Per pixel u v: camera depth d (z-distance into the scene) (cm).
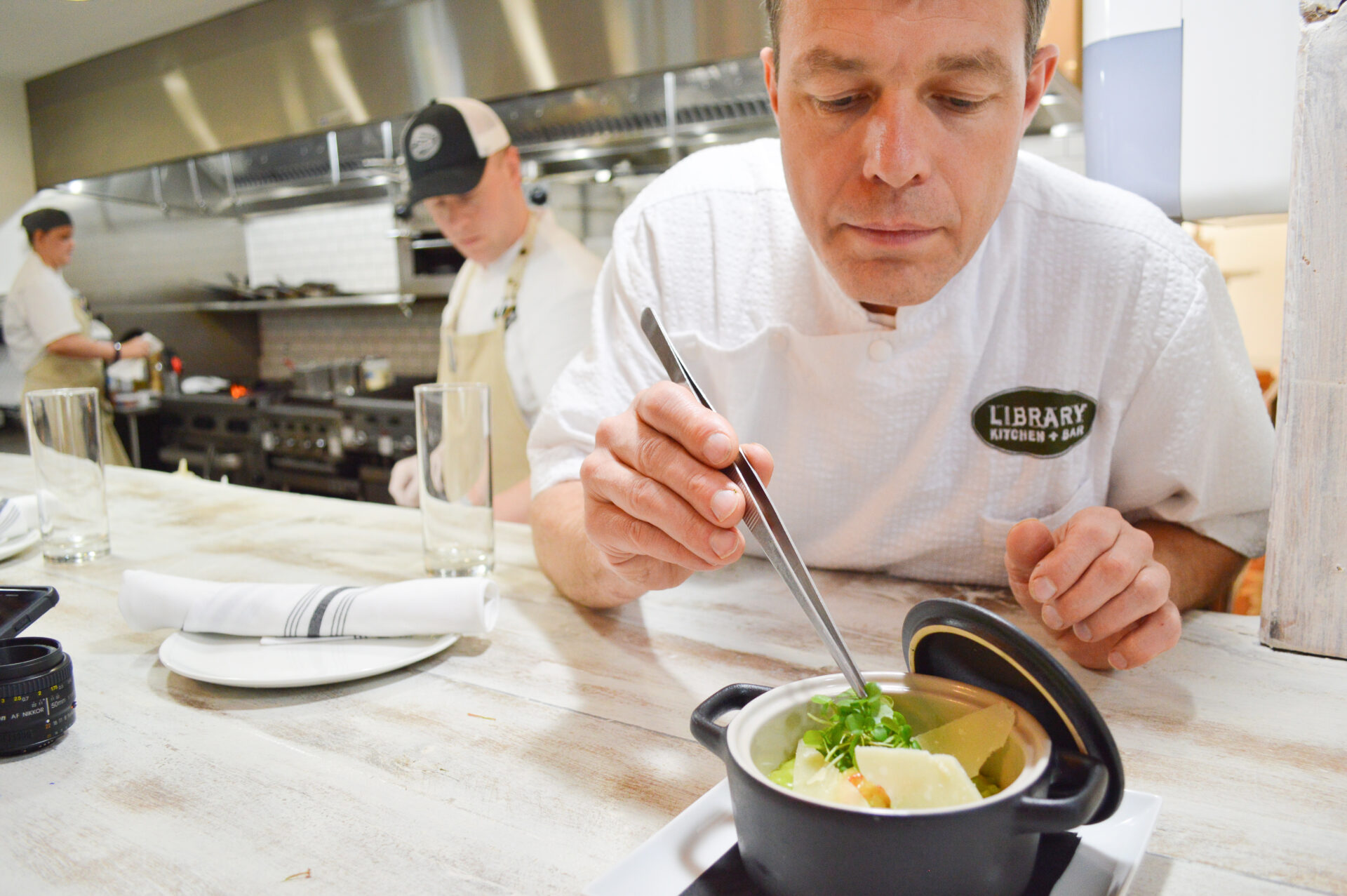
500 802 54
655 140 301
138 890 46
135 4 366
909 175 67
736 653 76
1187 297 90
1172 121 122
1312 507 71
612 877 43
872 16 64
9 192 497
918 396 93
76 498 109
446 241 378
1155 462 93
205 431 443
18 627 64
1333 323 69
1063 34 154
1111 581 64
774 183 104
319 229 506
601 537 68
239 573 103
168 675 74
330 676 70
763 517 55
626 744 61
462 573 100
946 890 37
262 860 48
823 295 97
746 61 268
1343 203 67
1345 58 66
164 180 461
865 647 77
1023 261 93
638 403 64
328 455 389
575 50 292
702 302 104
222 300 511
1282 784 54
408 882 46
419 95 332
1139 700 65
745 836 41
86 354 414
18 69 466
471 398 99
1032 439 94
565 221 326
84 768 58
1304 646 73
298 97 367
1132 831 46
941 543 99
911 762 39
